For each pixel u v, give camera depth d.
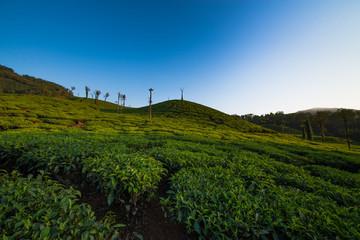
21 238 2.18
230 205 3.47
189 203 3.36
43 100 59.81
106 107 88.50
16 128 18.53
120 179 4.06
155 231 3.68
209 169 6.15
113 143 10.34
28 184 3.32
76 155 5.57
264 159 9.82
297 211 3.40
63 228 2.34
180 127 35.41
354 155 20.20
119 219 3.97
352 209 4.28
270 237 3.01
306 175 7.28
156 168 5.01
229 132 37.06
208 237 2.93
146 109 77.50
